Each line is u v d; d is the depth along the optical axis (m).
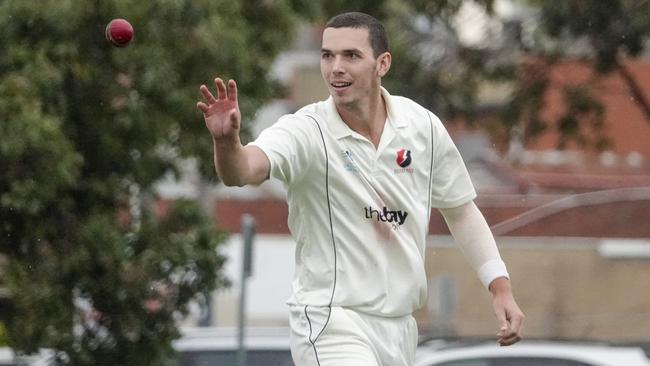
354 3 82.56
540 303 77.62
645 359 46.59
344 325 24.36
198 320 71.50
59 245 47.97
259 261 86.12
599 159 130.12
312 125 24.44
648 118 92.50
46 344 48.09
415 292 24.91
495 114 94.25
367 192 24.59
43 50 46.78
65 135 47.12
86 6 47.16
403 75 90.38
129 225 49.94
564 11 86.50
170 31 49.12
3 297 47.78
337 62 24.44
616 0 85.31
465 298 77.56
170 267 49.56
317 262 24.59
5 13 46.81
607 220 83.31
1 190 46.19
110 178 49.19
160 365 50.25
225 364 50.47
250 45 53.22
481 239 26.25
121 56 47.69
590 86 92.81
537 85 92.94
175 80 48.72
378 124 24.92
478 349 47.25
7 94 45.38
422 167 25.20
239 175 22.59
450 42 91.00
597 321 74.25
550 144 128.75
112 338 49.44
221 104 22.12
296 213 24.80
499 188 119.56
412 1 86.62
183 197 50.78
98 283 48.50
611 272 77.56
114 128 48.50
